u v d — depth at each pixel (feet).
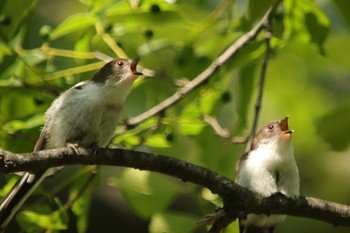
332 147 45.44
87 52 39.91
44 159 30.35
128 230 53.11
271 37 39.45
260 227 35.83
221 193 31.99
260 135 36.32
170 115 40.60
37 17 52.60
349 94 57.67
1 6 38.63
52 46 49.73
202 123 38.65
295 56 54.75
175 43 42.32
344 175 53.62
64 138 34.91
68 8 54.80
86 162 31.24
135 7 39.17
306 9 41.16
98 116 35.09
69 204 36.99
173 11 40.24
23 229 35.94
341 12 41.19
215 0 48.11
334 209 32.99
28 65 38.01
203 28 41.19
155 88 43.57
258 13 39.63
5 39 38.42
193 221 37.01
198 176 31.78
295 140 55.47
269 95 56.34
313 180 54.03
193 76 42.32
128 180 38.24
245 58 39.81
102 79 35.91
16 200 32.86
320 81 58.13
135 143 38.24
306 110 56.39
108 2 38.88
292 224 50.29
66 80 39.37
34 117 37.81
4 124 38.22
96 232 52.60
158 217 37.19
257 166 34.68
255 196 32.37
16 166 29.76
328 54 53.06
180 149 40.93
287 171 34.58
